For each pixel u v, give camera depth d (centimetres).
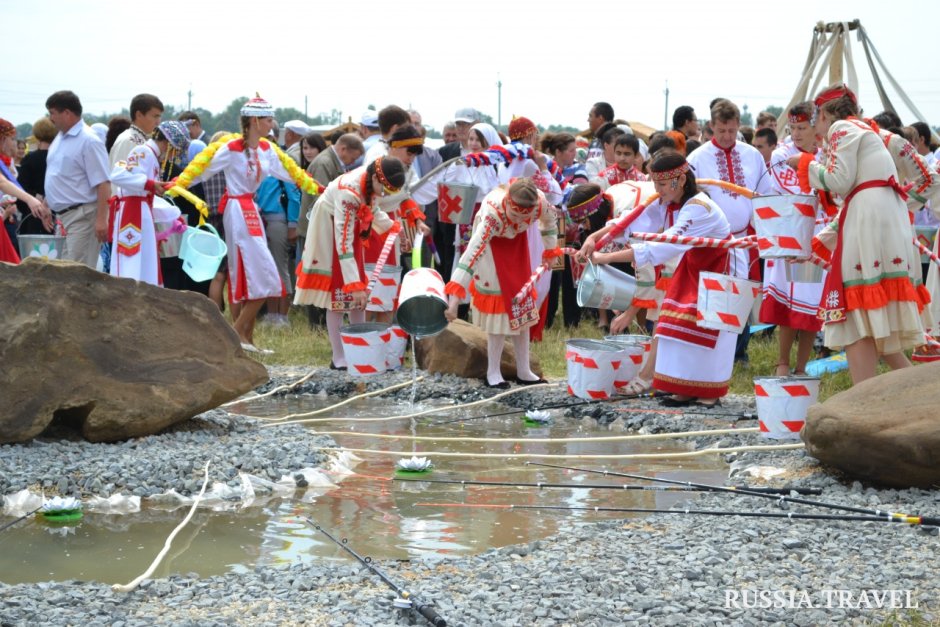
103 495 621
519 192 877
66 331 698
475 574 484
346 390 974
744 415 820
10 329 680
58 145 1029
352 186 930
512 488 659
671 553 512
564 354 1123
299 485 660
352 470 705
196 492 633
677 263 879
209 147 1030
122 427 705
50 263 706
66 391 690
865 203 696
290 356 1110
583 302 886
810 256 728
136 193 985
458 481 669
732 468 691
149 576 497
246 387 756
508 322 934
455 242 1172
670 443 780
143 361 723
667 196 838
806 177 742
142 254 996
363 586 475
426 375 1010
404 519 591
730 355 848
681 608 441
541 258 980
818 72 1595
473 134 1122
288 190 1316
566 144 1279
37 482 628
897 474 603
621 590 463
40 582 483
